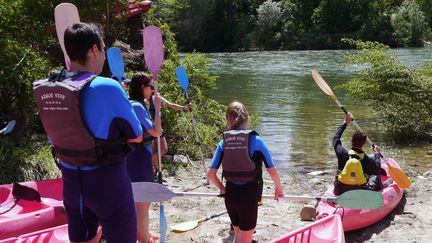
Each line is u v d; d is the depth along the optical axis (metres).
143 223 3.91
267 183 6.71
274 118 11.73
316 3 48.44
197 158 8.02
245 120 3.74
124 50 10.20
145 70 10.32
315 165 7.75
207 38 48.94
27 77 6.39
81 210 2.59
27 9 7.50
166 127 7.87
